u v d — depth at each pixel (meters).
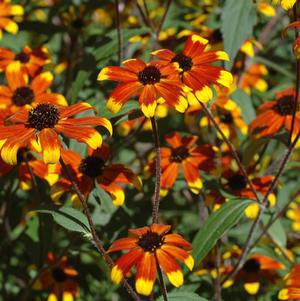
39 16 1.04
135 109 0.70
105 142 0.80
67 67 0.90
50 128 0.64
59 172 0.71
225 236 0.84
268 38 0.97
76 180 0.71
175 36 0.87
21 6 0.85
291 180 0.92
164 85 0.65
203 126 0.83
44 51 0.82
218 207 0.74
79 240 0.83
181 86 0.65
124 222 0.80
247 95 0.84
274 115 0.76
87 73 0.77
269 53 1.00
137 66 0.67
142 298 0.83
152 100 0.64
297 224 0.88
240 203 0.71
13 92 0.77
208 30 0.87
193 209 0.91
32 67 0.80
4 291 0.86
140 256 0.62
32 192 0.85
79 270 0.85
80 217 0.66
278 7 0.93
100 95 0.86
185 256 0.62
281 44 1.05
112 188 0.71
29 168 0.74
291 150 0.70
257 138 0.76
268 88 1.01
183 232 0.86
